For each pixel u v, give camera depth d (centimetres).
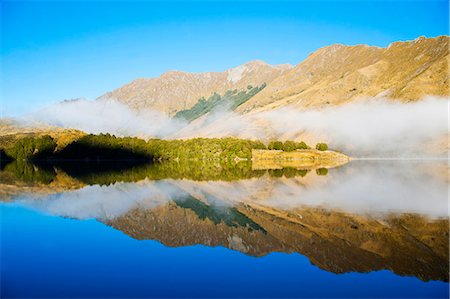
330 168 16275
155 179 11188
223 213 5731
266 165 19225
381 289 2892
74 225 4909
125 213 5734
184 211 5919
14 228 4728
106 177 11788
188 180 10850
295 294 2816
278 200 6762
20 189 8556
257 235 4388
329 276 3136
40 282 2997
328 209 5725
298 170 15000
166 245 4022
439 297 2745
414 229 4422
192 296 2777
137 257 3609
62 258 3569
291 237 4269
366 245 3919
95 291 2845
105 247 3925
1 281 3019
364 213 5353
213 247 3941
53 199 7044
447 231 4331
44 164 19562
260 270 3278
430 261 3419
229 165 19312
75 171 14425
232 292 2845
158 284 2978
